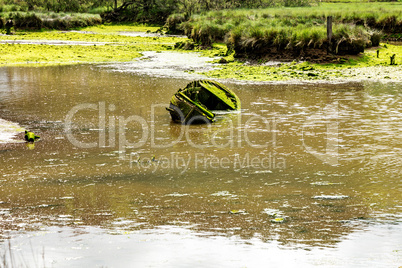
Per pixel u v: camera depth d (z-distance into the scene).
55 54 50.31
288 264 7.44
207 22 59.41
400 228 9.10
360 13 58.09
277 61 40.62
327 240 8.50
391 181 12.38
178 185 12.39
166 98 26.77
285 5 103.81
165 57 49.22
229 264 7.43
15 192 11.93
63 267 7.36
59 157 15.52
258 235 8.78
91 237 8.72
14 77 35.47
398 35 51.53
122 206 10.71
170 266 7.33
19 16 77.94
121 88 30.41
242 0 97.62
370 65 38.00
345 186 12.05
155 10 97.56
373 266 7.36
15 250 8.12
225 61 43.25
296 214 10.01
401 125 19.22
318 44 40.09
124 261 7.57
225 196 11.38
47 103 25.38
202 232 8.96
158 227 9.26
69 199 11.29
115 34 75.94
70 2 106.75
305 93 27.55
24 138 18.28
